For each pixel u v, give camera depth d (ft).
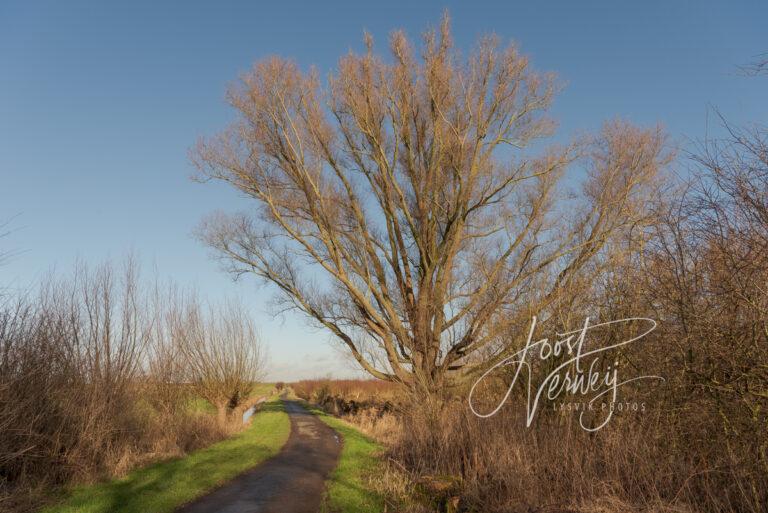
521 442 30.19
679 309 22.65
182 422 55.93
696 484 21.88
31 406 33.60
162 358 57.77
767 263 18.43
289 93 69.26
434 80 66.80
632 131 60.08
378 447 54.34
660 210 23.88
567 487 25.46
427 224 70.13
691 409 22.49
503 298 48.44
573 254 44.68
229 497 32.68
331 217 71.56
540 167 66.28
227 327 81.82
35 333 35.76
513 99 66.23
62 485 34.60
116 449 41.52
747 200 18.19
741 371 20.52
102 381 41.45
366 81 67.36
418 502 30.01
